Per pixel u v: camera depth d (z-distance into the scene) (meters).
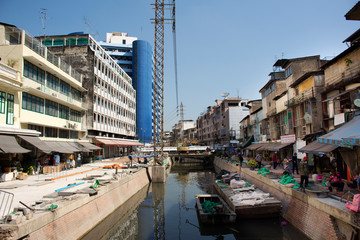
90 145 32.75
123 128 52.12
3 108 17.94
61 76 26.50
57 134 26.89
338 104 16.55
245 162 30.31
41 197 11.73
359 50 14.16
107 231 13.61
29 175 19.66
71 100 30.62
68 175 20.19
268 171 20.22
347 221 8.12
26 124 20.72
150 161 39.19
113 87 45.56
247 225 12.55
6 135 17.27
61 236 9.30
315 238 9.95
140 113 76.75
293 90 24.56
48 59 24.75
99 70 38.38
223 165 39.81
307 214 10.91
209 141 81.81
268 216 13.33
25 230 7.51
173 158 68.06
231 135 57.12
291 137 24.25
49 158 24.17
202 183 29.39
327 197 10.56
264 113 36.16
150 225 14.38
